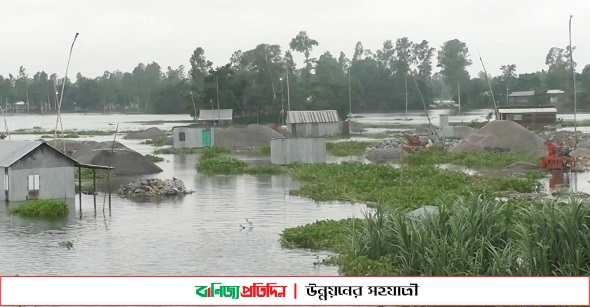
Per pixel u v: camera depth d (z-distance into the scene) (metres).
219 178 49.62
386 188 39.19
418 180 41.97
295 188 42.94
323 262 23.84
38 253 25.83
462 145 64.25
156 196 40.31
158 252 25.91
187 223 31.69
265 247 26.56
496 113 96.69
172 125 133.50
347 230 25.38
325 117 92.06
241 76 125.38
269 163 60.22
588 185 42.75
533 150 61.28
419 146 65.38
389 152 62.19
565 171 50.12
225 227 30.67
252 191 42.28
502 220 21.05
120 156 53.69
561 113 155.50
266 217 33.06
